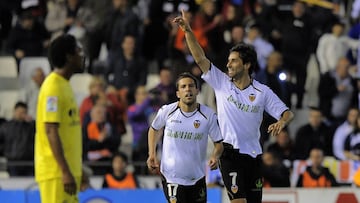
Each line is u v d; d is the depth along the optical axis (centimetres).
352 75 6153
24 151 5219
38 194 4566
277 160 4844
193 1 6412
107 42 6181
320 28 6312
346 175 5053
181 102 3253
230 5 6197
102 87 5497
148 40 6372
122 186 4825
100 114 5250
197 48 3241
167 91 5528
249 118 3222
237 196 3244
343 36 6231
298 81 5966
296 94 5944
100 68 6241
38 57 6334
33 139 5253
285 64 5966
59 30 6412
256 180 3288
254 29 5900
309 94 6100
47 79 2916
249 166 3262
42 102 2894
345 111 5841
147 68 6234
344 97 5847
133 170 5041
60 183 2888
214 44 5950
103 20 6253
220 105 3247
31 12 6469
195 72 5706
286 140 5141
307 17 6144
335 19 6444
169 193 3284
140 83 5922
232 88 3234
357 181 4516
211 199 4462
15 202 4556
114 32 6062
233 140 3234
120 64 5912
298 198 4547
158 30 6359
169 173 3269
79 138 2967
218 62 5691
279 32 6062
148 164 3266
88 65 6278
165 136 3275
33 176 5138
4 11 6725
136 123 5475
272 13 6144
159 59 6334
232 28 6047
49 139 2856
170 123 3250
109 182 4828
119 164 4828
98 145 5203
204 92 5700
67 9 6444
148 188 4678
